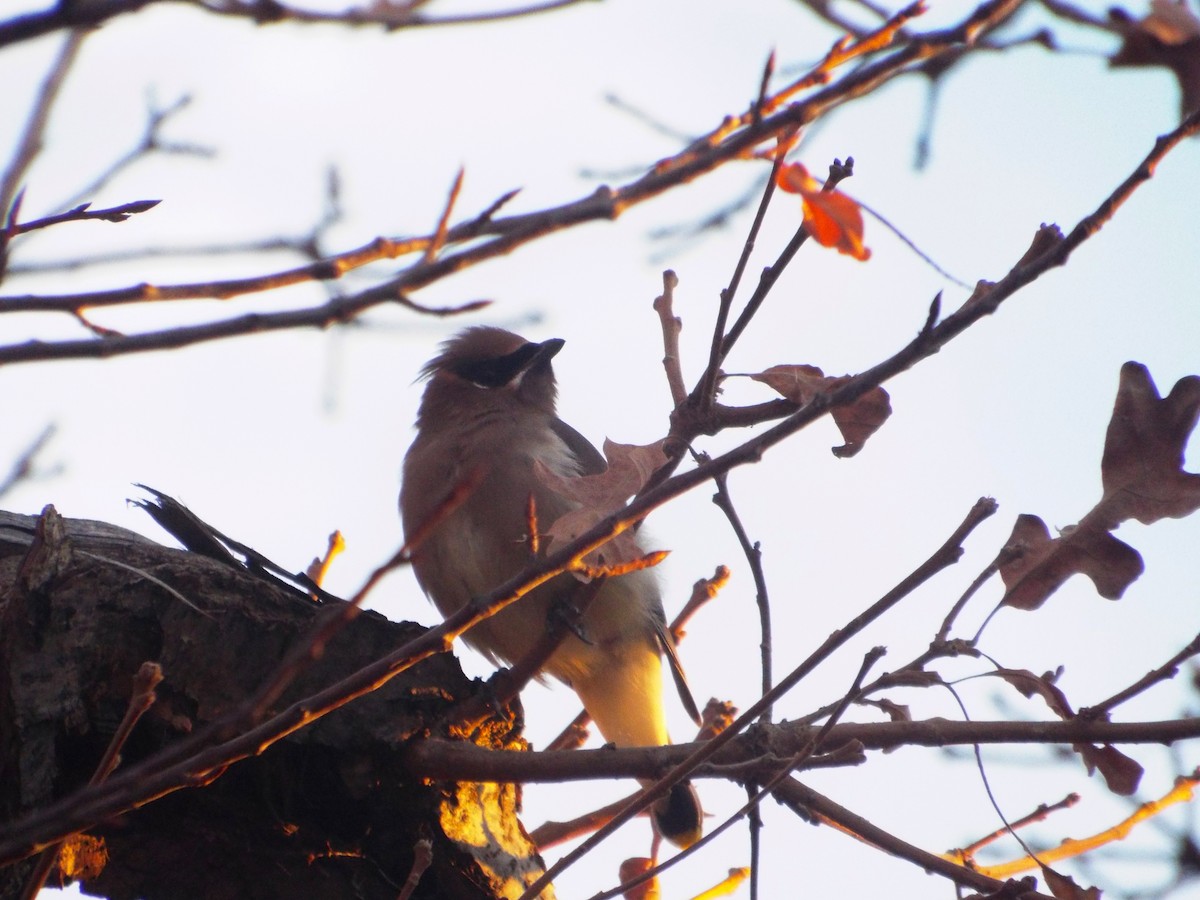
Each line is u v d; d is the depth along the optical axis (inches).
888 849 317.1
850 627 263.7
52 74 218.2
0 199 215.0
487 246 204.8
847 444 310.7
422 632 354.0
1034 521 313.9
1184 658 305.0
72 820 224.7
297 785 342.0
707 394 296.7
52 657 337.7
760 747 317.7
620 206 207.5
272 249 226.5
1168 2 232.8
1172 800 362.0
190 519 365.7
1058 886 299.0
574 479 291.1
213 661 339.6
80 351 191.8
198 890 348.5
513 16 199.3
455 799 345.7
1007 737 306.8
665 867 271.9
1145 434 311.9
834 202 213.2
